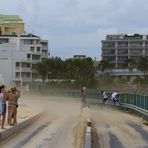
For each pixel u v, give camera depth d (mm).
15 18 164375
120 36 180125
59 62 131000
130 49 177500
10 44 130125
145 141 23797
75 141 22516
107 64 148375
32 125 32375
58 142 22328
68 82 109062
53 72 130125
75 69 125062
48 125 32438
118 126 31938
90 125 30281
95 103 58344
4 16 165500
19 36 145750
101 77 123938
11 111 26594
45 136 25094
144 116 37406
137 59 158375
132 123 34562
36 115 37344
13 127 25844
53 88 91375
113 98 52031
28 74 128875
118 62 177500
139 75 144000
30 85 101000
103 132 27828
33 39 140625
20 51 126188
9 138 23906
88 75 124312
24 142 22266
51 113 44500
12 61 121812
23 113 39750
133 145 22219
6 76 119500
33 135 25578
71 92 70875
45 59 143250
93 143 22125
